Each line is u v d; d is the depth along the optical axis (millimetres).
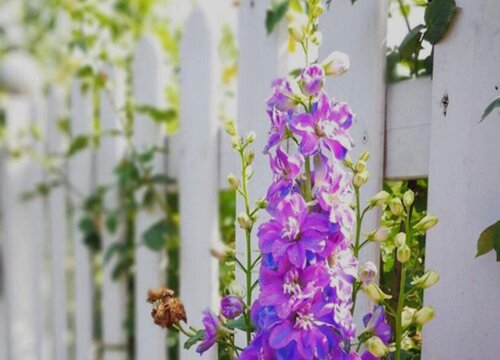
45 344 2049
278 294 702
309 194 731
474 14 794
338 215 708
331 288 707
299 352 692
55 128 1849
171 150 1373
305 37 771
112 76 1543
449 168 812
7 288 2246
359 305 887
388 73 890
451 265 811
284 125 738
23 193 2076
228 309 783
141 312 1429
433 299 822
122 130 1540
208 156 1229
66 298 1865
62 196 1839
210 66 1227
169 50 1815
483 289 792
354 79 900
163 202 1387
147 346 1416
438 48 819
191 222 1257
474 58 795
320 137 717
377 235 747
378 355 697
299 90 750
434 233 822
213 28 1224
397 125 875
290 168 721
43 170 1938
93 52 1736
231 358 797
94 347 1740
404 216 741
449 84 812
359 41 896
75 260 1751
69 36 1890
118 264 1541
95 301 1774
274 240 711
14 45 3428
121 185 1434
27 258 2162
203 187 1234
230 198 1379
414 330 868
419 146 857
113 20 1836
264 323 706
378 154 882
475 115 796
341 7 912
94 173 1698
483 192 792
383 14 882
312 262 700
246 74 1056
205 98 1229
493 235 755
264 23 1037
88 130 1675
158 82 1394
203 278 1234
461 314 805
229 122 802
